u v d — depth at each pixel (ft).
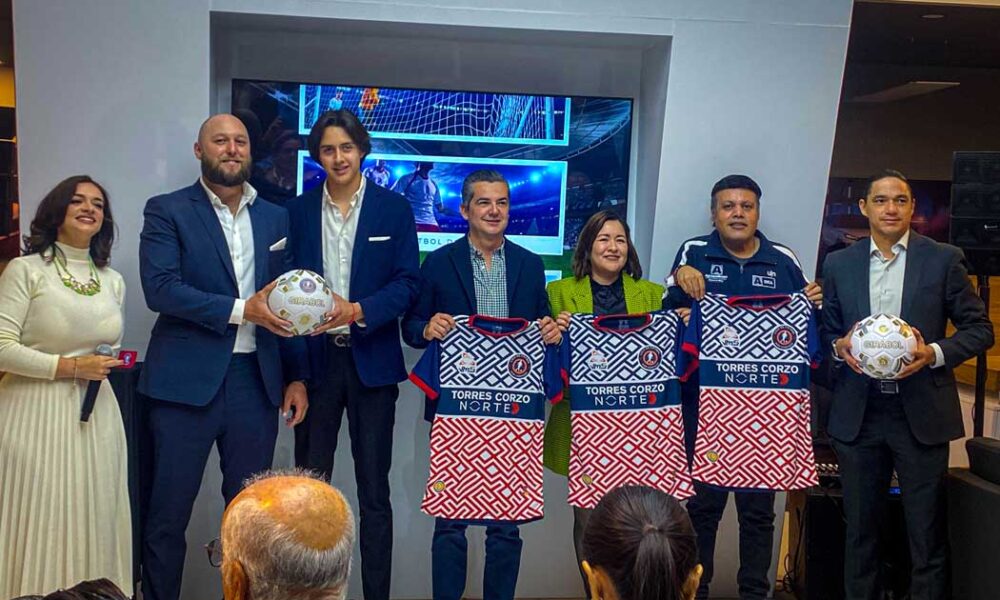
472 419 10.93
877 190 11.32
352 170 10.82
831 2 12.84
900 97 19.12
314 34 12.98
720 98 12.84
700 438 11.31
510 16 12.35
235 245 10.50
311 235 11.14
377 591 11.39
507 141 13.43
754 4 12.71
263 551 4.49
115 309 10.08
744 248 12.06
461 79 13.34
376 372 11.05
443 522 11.18
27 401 9.58
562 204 13.60
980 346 11.05
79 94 11.78
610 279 11.74
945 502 11.57
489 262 11.51
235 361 10.51
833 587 12.86
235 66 12.94
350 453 13.05
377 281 11.02
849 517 11.66
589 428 11.07
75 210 9.66
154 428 10.37
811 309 11.30
